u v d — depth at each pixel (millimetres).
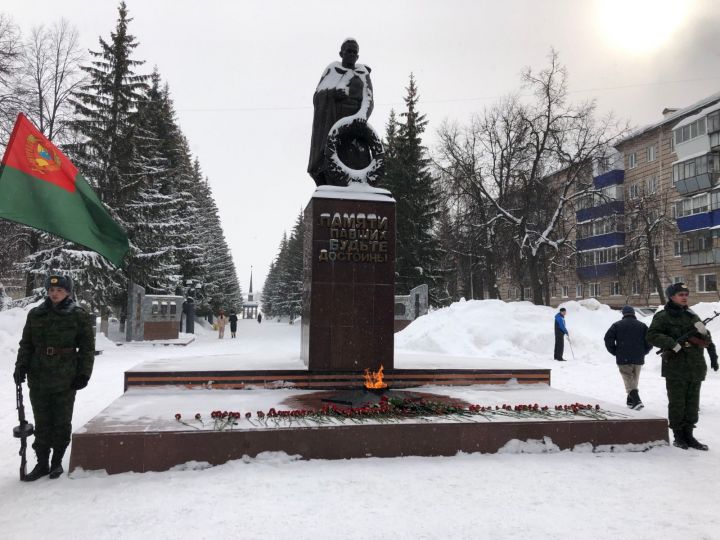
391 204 8320
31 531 3670
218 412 5664
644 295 40094
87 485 4590
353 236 8164
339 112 8977
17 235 25734
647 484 4746
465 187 32969
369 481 4688
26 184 5516
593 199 31969
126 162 24453
